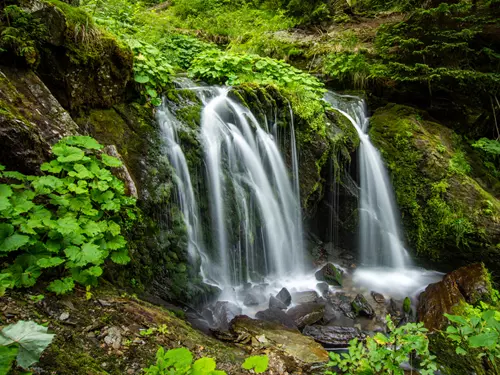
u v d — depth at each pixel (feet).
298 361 10.29
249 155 18.13
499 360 11.62
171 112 16.24
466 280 16.70
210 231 16.51
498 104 24.63
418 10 23.80
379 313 16.61
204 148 16.28
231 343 11.03
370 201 22.53
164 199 13.97
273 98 19.57
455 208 20.29
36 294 8.47
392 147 23.03
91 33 13.46
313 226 22.95
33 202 9.66
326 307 16.40
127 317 9.25
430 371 7.70
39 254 8.57
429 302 16.20
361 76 26.94
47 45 12.11
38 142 10.29
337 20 35.86
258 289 17.43
